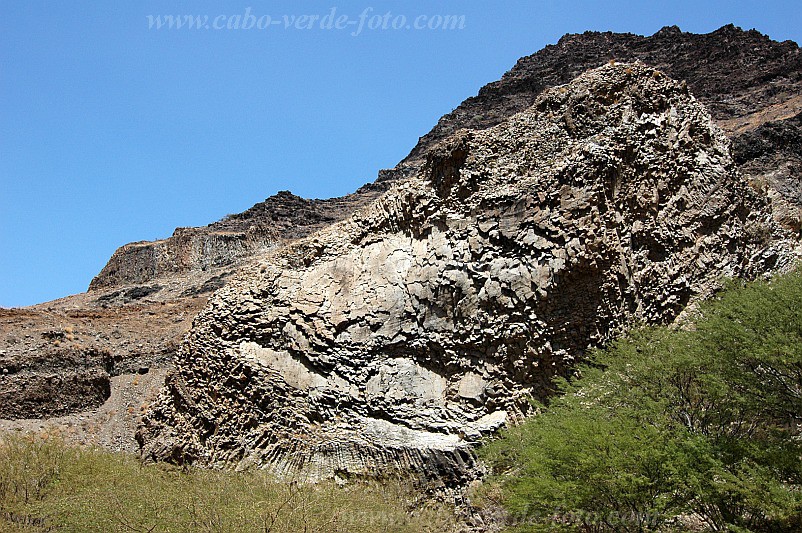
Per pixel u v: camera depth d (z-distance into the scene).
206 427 30.00
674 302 26.84
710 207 28.23
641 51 110.50
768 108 79.81
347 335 28.97
